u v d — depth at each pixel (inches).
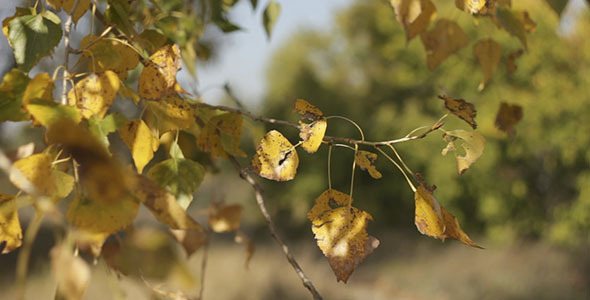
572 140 386.9
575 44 380.5
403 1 35.3
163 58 29.1
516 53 44.3
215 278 229.3
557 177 416.5
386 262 404.5
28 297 185.6
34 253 206.8
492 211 407.8
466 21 341.4
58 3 28.8
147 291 23.3
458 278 342.6
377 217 490.6
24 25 28.4
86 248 23.1
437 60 43.0
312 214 28.6
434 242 450.9
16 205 23.6
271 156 30.1
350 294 292.5
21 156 27.1
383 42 504.1
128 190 21.5
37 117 22.3
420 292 327.6
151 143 27.4
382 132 470.9
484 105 392.2
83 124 25.1
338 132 488.1
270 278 249.1
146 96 28.6
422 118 448.5
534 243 413.4
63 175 23.3
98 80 25.5
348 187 489.7
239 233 47.0
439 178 421.7
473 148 30.2
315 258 335.9
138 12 45.2
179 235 39.5
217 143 35.9
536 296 307.0
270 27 56.4
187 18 52.2
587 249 362.3
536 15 364.5
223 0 56.9
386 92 531.8
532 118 386.9
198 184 30.6
